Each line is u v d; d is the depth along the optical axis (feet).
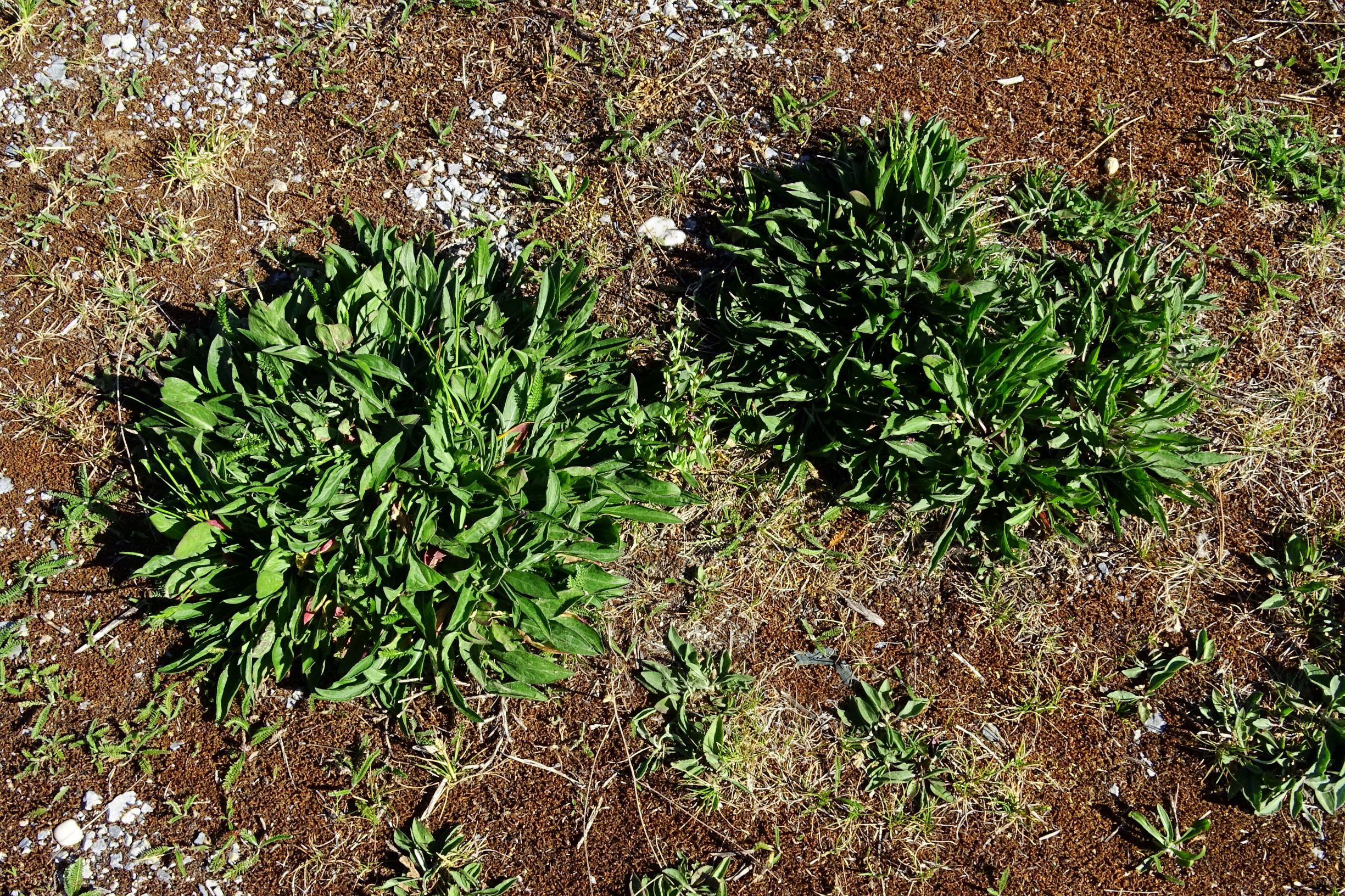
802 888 3.62
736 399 3.89
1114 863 3.67
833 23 4.20
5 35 4.02
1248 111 4.16
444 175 4.07
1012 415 3.72
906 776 3.68
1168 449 3.73
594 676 3.75
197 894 3.56
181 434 3.59
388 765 3.66
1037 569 3.84
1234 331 4.00
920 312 3.81
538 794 3.67
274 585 3.43
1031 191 4.05
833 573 3.84
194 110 4.07
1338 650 3.77
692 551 3.84
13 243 3.93
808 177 4.03
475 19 4.18
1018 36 4.22
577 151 4.10
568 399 3.72
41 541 3.75
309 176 4.06
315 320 3.61
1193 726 3.75
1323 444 3.94
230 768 3.63
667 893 3.58
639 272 4.01
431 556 3.51
